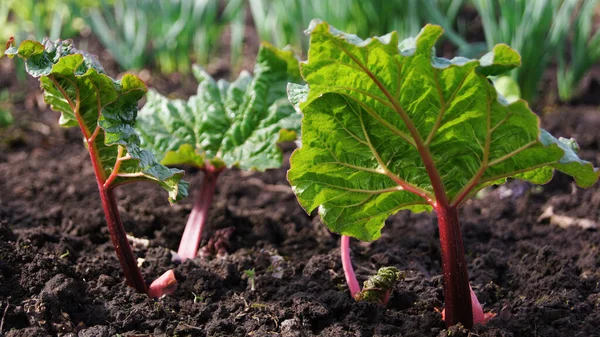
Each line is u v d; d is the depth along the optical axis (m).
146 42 1.46
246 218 0.95
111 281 0.80
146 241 0.90
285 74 0.92
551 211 0.97
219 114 0.91
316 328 0.77
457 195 0.73
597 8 1.71
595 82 1.29
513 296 0.82
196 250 0.87
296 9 1.36
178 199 0.75
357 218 0.76
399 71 0.69
